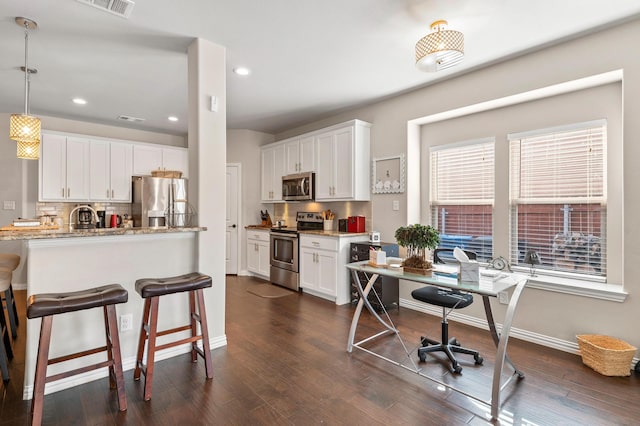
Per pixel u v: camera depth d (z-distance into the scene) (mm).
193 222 2801
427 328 3342
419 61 2566
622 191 2662
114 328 1963
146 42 2783
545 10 2316
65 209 5102
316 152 4816
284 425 1844
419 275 2373
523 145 3271
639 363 2396
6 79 3541
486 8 2301
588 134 2877
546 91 2947
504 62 3115
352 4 2268
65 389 2184
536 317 2979
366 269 2621
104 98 4180
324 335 3137
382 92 3969
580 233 2928
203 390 2184
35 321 2092
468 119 3676
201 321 2328
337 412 1963
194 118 2777
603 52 2572
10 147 4785
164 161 5711
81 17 2400
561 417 1916
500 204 3406
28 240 2064
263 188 5992
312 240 4531
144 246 2543
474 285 2084
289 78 3539
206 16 2406
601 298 2607
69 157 4848
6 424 1830
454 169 3824
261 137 6176
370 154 4434
